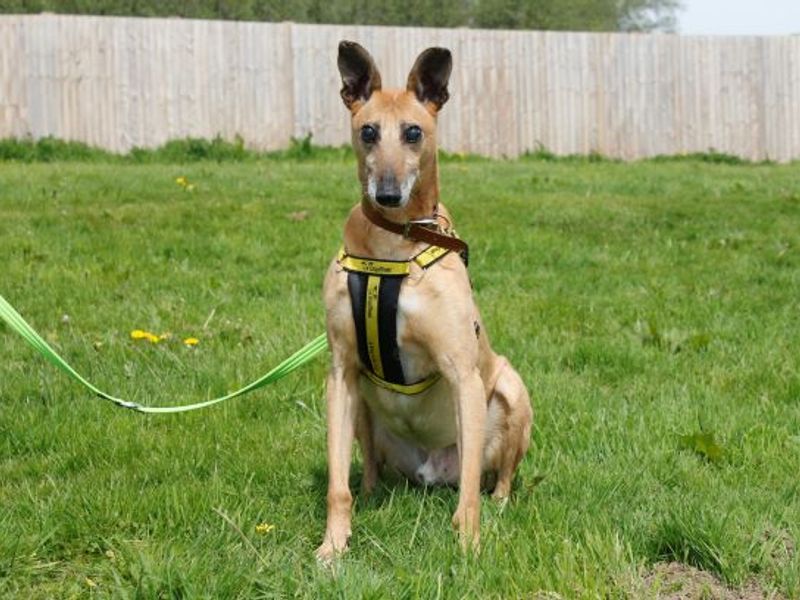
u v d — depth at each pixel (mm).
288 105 17484
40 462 4551
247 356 6141
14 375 5746
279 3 27797
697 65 19219
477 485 3799
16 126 16406
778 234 10414
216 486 4121
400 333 3842
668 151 19297
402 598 3211
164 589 3297
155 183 12609
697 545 3535
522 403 4312
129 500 3963
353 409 3963
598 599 3152
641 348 6457
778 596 3307
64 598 3379
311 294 7723
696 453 4688
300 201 11445
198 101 17109
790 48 19500
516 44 18359
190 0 26562
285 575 3369
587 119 18875
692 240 10211
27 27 16281
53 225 9820
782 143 19656
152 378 5777
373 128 3908
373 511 4035
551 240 9852
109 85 16688
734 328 6953
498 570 3361
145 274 8172
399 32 17766
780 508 3934
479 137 18375
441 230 3941
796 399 5543
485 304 7559
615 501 4105
